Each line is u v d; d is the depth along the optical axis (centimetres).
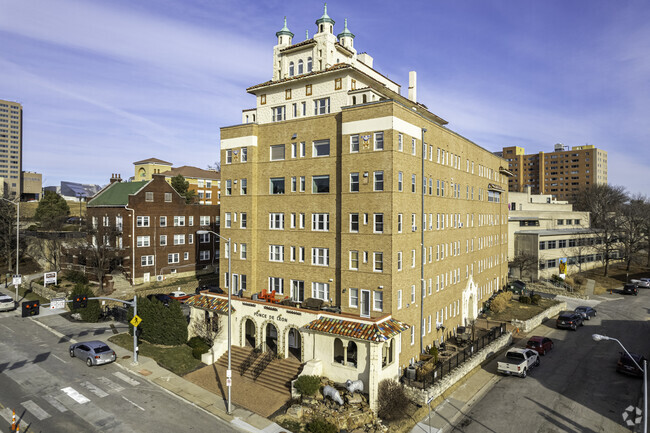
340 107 3403
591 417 2614
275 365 3133
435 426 2503
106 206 6097
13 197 8562
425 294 3591
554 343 4216
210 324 3669
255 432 2372
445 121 4947
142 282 6009
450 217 4175
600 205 11500
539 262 7169
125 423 2388
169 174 10106
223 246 4066
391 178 2983
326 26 3672
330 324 2908
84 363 3244
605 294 6675
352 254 3173
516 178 19400
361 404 2617
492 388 3080
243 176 3881
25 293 5547
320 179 3450
